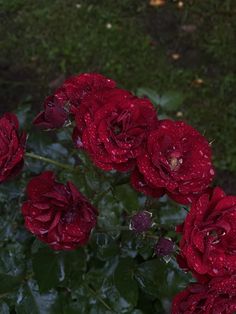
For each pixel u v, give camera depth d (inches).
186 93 61.2
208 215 26.8
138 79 61.6
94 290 34.2
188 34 65.6
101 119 27.4
